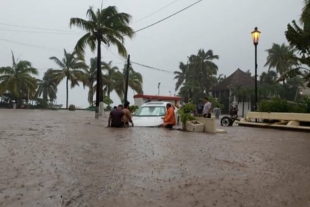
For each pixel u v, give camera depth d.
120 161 5.88
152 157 6.36
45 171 4.94
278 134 12.81
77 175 4.74
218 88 63.25
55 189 3.99
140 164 5.64
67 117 24.28
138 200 3.63
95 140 8.98
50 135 10.16
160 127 14.06
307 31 18.59
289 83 67.75
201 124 13.12
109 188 4.09
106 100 49.94
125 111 14.06
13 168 5.08
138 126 14.17
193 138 10.08
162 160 6.07
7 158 5.91
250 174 5.07
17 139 8.91
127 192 3.93
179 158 6.33
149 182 4.42
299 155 7.11
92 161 5.82
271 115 17.47
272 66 66.38
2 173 4.73
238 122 19.00
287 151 7.70
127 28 27.30
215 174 5.02
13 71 52.62
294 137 11.50
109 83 61.53
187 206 3.47
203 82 69.31
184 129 13.37
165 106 16.08
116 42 27.25
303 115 15.81
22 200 3.54
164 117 14.30
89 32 26.94
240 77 61.19
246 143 9.21
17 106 54.41
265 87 57.34
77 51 26.91
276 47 65.62
